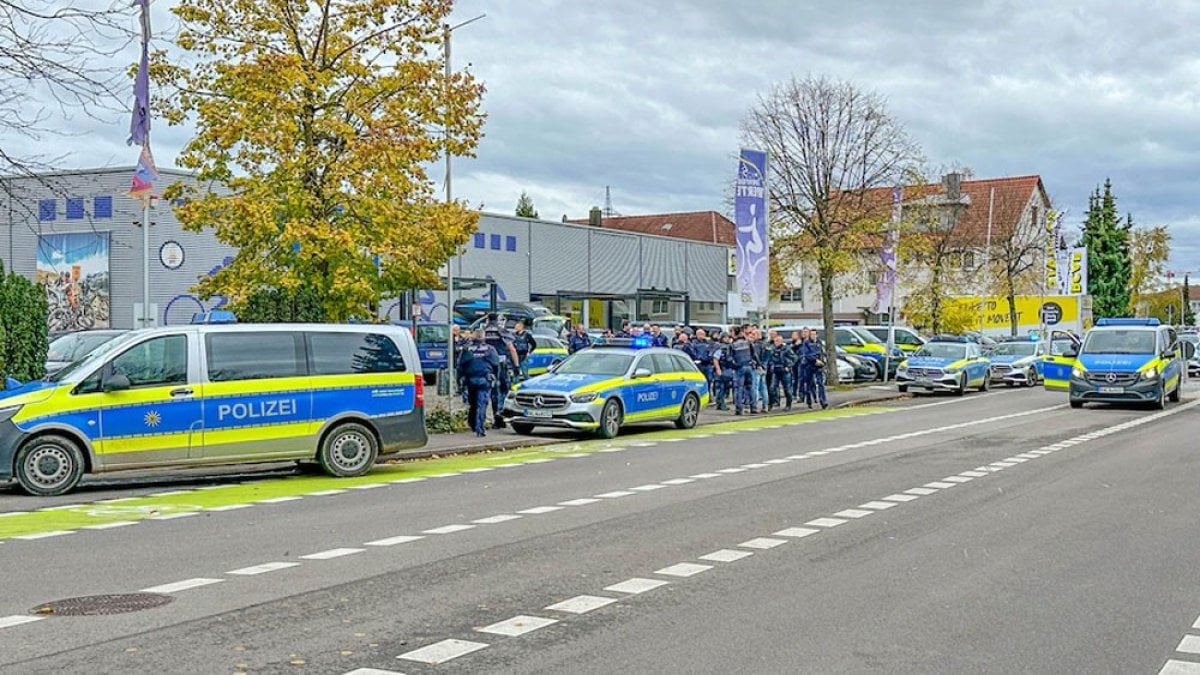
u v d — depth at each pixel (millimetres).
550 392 21266
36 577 8562
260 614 7363
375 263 20547
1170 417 26406
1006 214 70938
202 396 14148
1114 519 11586
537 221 55781
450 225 20797
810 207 38906
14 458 13258
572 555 9508
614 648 6621
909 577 8703
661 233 99125
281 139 19531
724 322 72312
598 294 58875
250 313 19859
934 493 13508
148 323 29391
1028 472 15672
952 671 6246
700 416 27766
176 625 7062
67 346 21969
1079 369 29312
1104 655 6590
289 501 12914
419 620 7234
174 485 14523
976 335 51156
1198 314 152000
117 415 13680
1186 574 8891
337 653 6441
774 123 38844
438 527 10961
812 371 30625
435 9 21266
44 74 14797
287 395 14742
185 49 20328
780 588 8289
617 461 17344
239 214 19422
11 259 41000
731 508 12266
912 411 29500
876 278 42344
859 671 6227
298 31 20812
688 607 7668
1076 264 60594
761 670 6227
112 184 39469
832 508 12273
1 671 6047
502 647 6613
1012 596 8086
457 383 25172
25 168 15789
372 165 19969
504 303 46750
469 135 21984
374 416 15375
